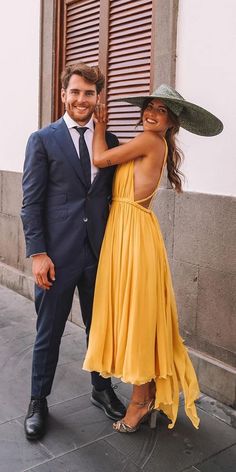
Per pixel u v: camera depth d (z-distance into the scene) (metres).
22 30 4.18
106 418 2.55
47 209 2.29
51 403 2.68
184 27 2.75
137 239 2.20
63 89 2.27
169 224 2.96
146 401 2.41
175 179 2.38
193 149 2.77
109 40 3.40
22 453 2.27
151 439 2.40
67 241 2.28
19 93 4.29
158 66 2.93
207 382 2.79
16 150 4.41
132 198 2.22
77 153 2.25
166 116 2.17
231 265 2.63
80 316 3.76
